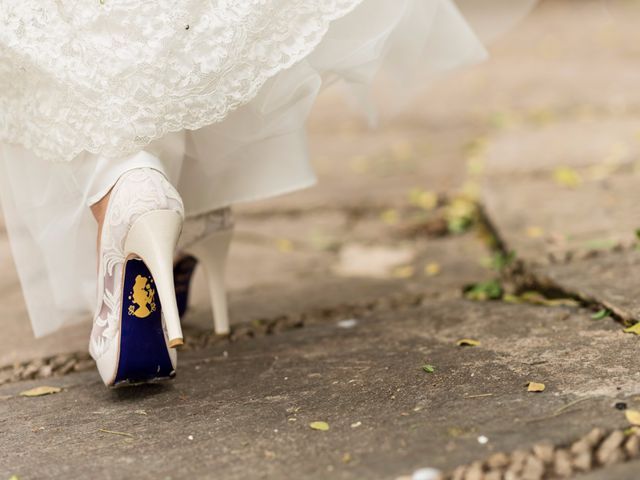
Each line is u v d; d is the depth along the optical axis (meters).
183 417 1.87
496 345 2.12
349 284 3.14
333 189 4.64
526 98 6.43
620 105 5.75
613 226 3.19
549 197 3.76
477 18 2.90
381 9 2.04
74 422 1.91
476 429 1.61
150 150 1.88
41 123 1.87
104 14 1.75
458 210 4.04
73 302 2.11
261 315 2.79
